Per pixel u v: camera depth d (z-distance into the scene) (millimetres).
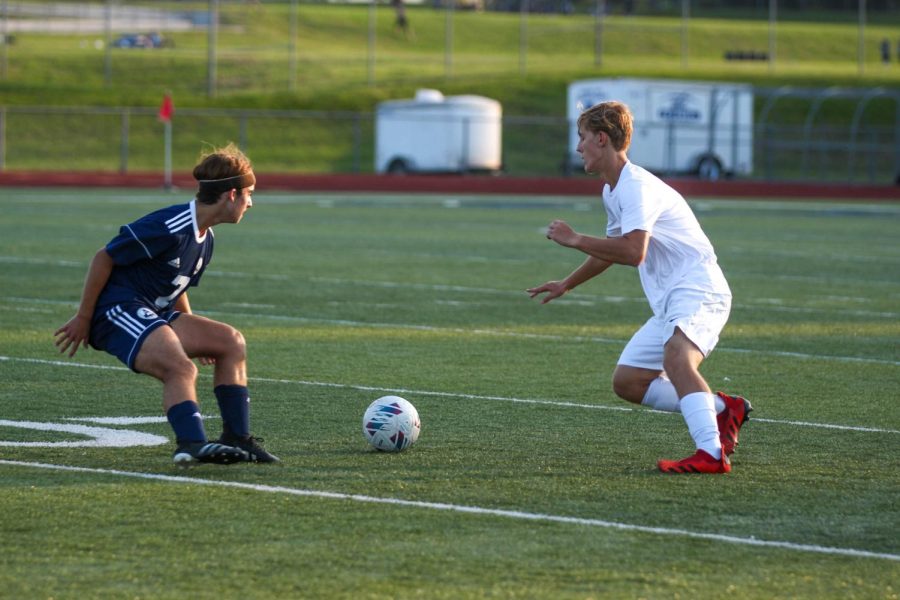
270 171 190500
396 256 76438
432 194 155750
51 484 23438
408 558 19094
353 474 24484
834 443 28438
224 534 20281
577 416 31266
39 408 31062
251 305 53250
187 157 192750
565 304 56094
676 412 29016
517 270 70000
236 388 25328
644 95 181750
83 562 18797
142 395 33062
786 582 18281
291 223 101938
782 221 116688
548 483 24000
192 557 19062
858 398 34750
